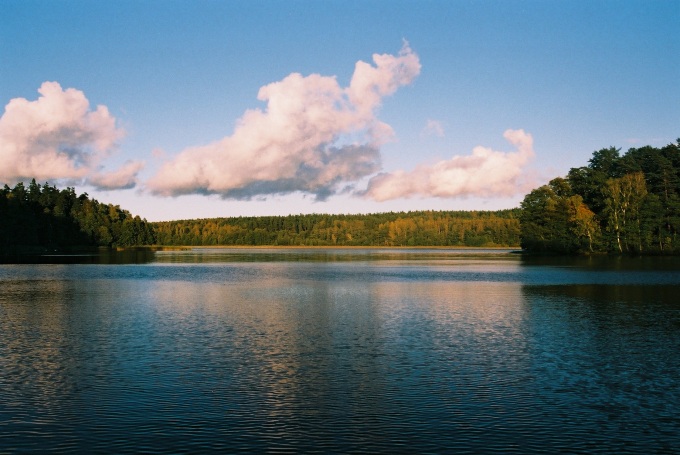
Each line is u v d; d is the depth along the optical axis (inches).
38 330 1259.2
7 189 7672.2
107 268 3784.5
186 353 1024.2
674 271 3166.8
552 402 746.2
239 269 3816.4
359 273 3366.1
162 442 616.7
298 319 1433.3
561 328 1289.4
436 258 6067.9
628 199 5059.1
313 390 796.6
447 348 1069.8
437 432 644.7
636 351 1042.1
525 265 4082.2
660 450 599.5
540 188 6053.2
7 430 649.6
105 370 902.4
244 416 694.5
